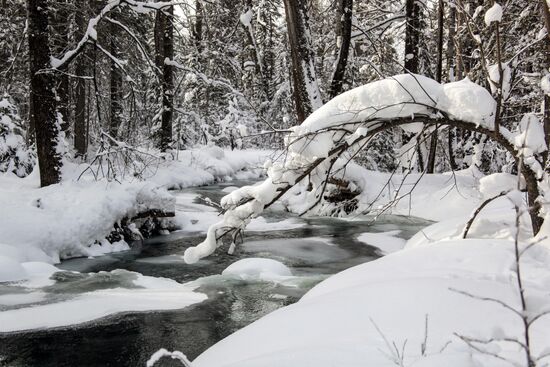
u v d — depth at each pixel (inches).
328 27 743.1
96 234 375.9
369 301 151.6
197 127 1126.4
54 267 314.7
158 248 396.8
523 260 201.8
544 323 127.1
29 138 713.0
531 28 455.8
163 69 768.3
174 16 532.4
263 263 316.2
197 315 239.1
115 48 736.3
